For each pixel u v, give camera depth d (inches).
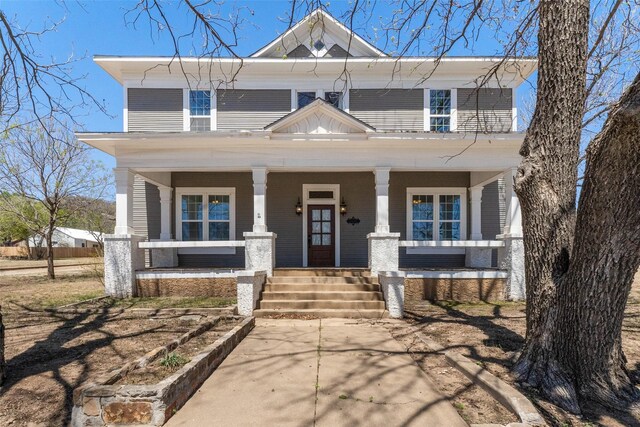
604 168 142.6
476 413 145.9
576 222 159.9
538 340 172.1
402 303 318.0
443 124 490.9
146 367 165.8
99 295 406.9
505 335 247.4
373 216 502.6
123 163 394.9
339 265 499.8
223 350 211.0
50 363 189.2
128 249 389.7
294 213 504.1
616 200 143.7
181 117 484.4
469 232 498.0
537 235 176.2
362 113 487.2
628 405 150.9
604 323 157.4
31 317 298.8
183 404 154.3
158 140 381.4
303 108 386.0
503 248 404.2
